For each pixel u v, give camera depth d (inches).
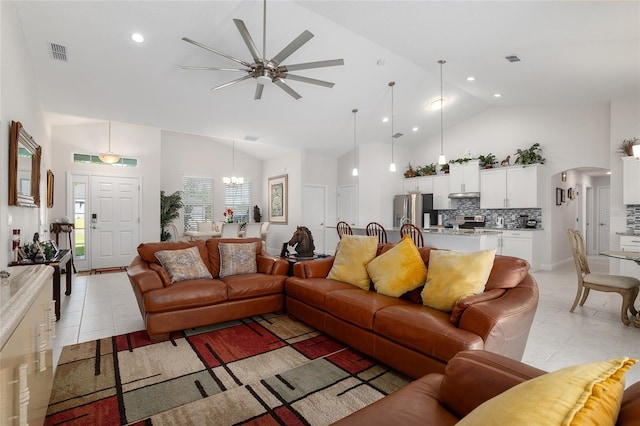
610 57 154.5
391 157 326.0
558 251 269.1
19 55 127.4
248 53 165.5
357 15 141.5
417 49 170.7
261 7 140.3
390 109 256.4
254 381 86.6
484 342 72.9
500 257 100.0
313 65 134.3
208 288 122.0
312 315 120.3
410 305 98.1
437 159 320.2
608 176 339.6
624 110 211.3
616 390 24.9
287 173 329.7
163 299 112.8
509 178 257.8
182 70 174.6
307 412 73.6
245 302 130.5
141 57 161.8
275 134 269.4
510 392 28.0
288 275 149.8
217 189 348.8
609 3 110.5
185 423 69.8
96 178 255.3
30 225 151.5
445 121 293.3
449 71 202.7
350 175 339.0
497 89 226.8
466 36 150.1
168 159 321.4
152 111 207.8
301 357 100.7
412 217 302.2
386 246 125.6
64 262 148.6
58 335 117.8
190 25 146.3
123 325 128.6
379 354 93.3
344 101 233.8
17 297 49.7
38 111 172.2
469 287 90.6
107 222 259.4
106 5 132.3
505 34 142.7
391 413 45.4
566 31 132.8
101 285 196.5
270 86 200.2
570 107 243.4
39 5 126.8
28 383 49.8
